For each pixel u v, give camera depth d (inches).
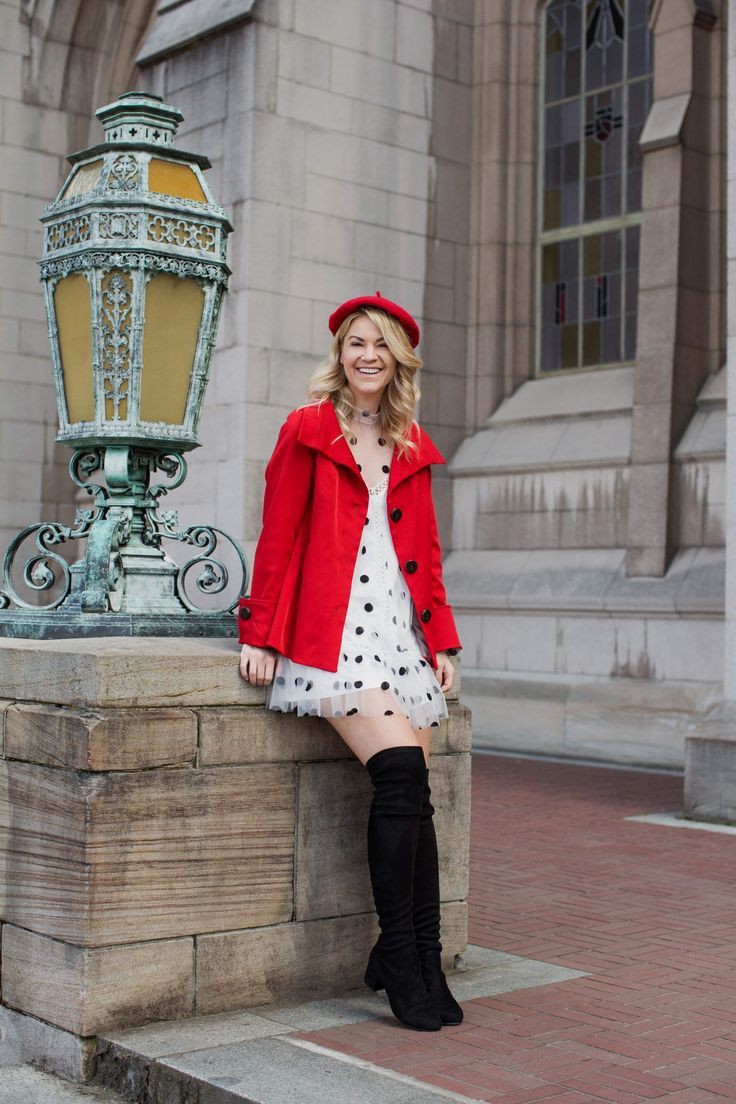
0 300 548.7
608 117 493.0
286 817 160.2
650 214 442.9
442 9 504.7
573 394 485.7
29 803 152.6
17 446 551.5
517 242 513.3
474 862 261.1
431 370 502.0
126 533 171.9
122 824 146.0
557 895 231.5
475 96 516.1
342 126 470.0
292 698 153.6
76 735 145.2
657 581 426.9
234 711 156.1
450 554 502.0
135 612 168.2
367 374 157.6
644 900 227.8
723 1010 161.8
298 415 157.3
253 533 440.5
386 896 152.9
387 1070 136.1
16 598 179.8
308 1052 141.3
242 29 447.5
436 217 502.9
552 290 509.4
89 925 143.8
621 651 433.1
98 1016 144.9
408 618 161.3
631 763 420.2
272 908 159.0
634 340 481.1
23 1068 150.2
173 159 170.6
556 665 452.1
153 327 166.9
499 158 511.2
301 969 161.5
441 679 165.6
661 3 449.7
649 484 432.5
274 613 154.9
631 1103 129.0
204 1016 153.1
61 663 150.9
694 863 261.7
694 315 439.2
